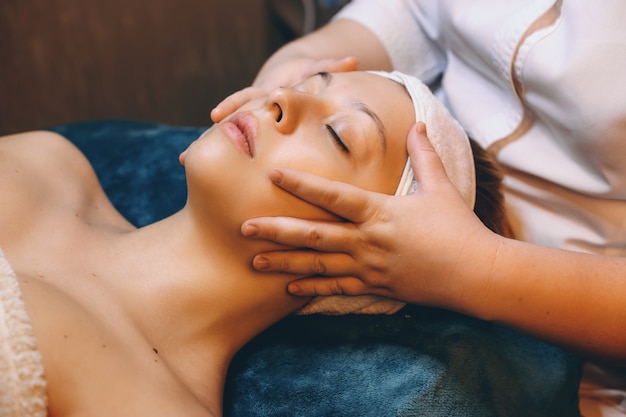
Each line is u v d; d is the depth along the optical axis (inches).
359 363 35.2
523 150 40.1
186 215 35.4
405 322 36.9
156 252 34.9
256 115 33.5
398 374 34.4
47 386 27.4
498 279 31.9
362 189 32.5
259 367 35.8
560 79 35.7
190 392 31.6
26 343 27.1
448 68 46.3
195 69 81.7
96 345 29.5
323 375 34.8
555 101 36.6
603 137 34.8
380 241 32.1
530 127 40.5
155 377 30.5
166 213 44.3
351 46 48.7
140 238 35.7
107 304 32.5
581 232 38.9
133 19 76.1
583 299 32.2
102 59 75.9
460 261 31.8
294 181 31.4
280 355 36.2
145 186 45.7
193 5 79.0
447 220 32.2
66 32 73.2
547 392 35.9
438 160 34.3
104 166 46.8
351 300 36.4
